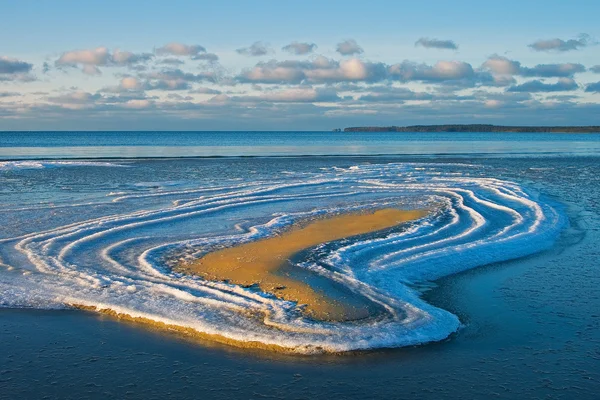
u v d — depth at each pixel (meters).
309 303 9.01
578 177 31.97
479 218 16.69
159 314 8.58
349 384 6.71
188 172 32.25
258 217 16.91
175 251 12.45
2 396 6.44
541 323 8.69
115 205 18.84
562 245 13.84
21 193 21.77
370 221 16.20
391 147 79.00
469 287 10.45
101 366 7.18
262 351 7.52
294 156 52.03
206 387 6.65
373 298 9.30
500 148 77.38
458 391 6.57
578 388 6.66
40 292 9.64
